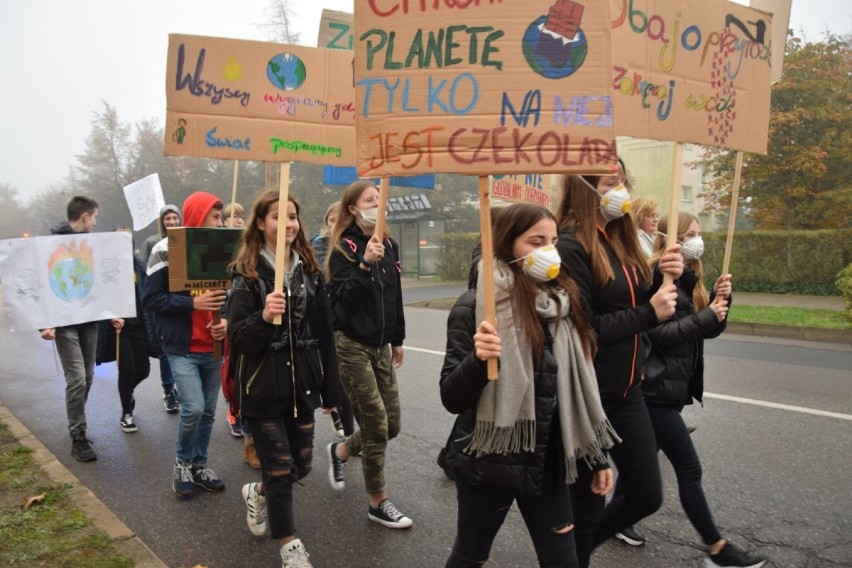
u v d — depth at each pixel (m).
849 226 16.67
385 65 2.17
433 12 2.14
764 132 3.31
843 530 3.57
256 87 3.22
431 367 7.97
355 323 3.74
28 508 3.68
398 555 3.41
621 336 2.54
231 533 3.68
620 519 2.76
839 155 16.28
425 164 2.17
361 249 3.85
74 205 5.17
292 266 3.23
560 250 2.53
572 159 2.12
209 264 3.85
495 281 2.27
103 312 5.05
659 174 20.41
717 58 3.08
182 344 4.08
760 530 3.58
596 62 2.11
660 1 2.89
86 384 5.07
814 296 14.69
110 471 4.65
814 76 16.20
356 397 3.75
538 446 2.23
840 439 5.04
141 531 3.71
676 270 2.60
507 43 2.12
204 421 4.28
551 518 2.32
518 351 2.21
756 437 5.11
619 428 2.67
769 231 15.38
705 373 7.48
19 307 4.78
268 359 3.10
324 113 3.32
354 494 4.23
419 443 5.16
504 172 2.13
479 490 2.30
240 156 3.20
